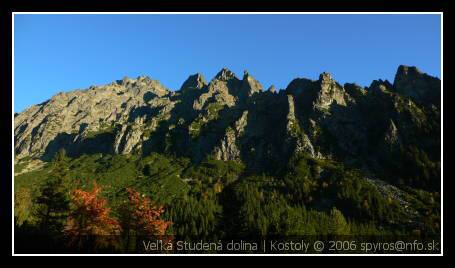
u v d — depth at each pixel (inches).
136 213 2596.0
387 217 5984.3
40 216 2637.8
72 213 2428.6
